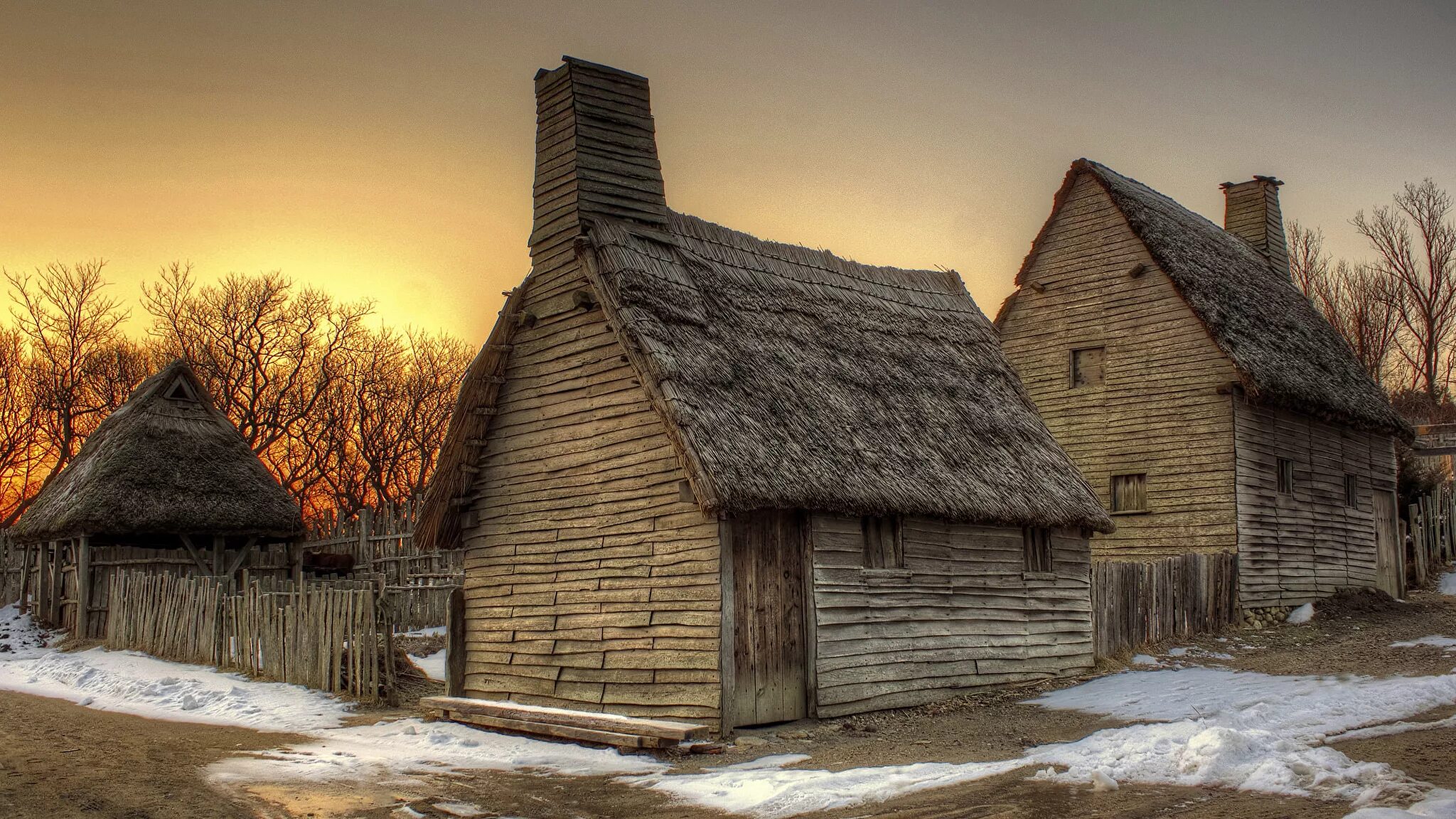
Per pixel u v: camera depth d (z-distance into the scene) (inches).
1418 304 2069.4
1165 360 1056.2
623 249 656.4
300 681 722.8
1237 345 1011.9
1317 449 1132.5
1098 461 1091.3
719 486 552.7
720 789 429.4
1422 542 1348.4
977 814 361.1
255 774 456.8
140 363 2049.7
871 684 641.6
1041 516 730.8
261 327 2092.8
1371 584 1190.3
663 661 597.0
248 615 780.6
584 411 660.7
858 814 374.9
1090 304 1119.0
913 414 730.2
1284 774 373.4
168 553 1080.8
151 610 902.4
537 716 565.6
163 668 799.1
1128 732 464.8
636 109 713.6
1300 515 1083.9
